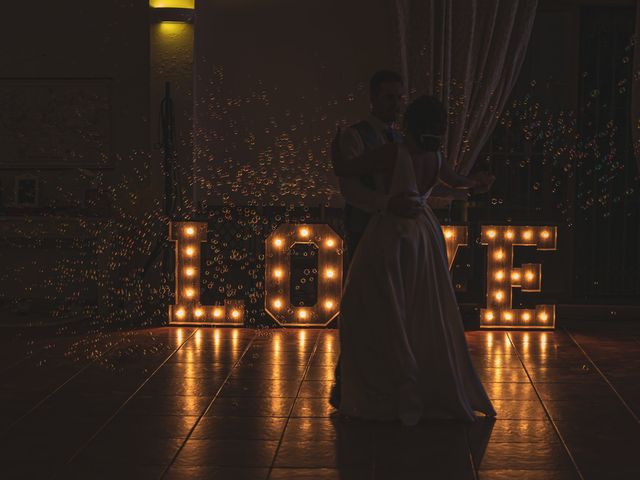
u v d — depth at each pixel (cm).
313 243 703
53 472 356
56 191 841
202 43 825
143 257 800
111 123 835
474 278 721
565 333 693
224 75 826
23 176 832
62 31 834
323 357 586
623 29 822
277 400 471
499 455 380
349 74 821
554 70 827
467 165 784
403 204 420
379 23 816
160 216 799
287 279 705
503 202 834
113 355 592
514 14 774
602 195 831
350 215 449
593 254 835
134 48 832
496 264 706
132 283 788
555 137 827
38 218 765
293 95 825
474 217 838
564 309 780
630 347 632
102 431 413
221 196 828
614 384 513
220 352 602
